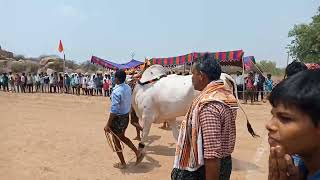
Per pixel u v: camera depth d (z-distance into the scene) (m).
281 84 1.28
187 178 3.24
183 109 7.45
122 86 6.84
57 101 21.38
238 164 7.53
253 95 21.55
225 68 26.53
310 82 1.21
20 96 24.94
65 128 11.49
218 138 3.04
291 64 4.02
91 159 7.93
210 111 3.07
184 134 3.26
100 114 15.51
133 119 9.63
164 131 11.10
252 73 21.92
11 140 9.52
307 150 1.25
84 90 27.50
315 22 38.50
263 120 14.01
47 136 10.13
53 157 8.03
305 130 1.21
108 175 6.89
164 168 7.34
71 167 7.34
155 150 8.77
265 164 7.50
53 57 52.03
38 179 6.61
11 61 51.81
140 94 7.67
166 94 7.46
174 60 21.86
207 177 3.06
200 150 3.10
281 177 1.37
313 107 1.18
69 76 29.89
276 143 1.28
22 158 7.88
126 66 28.30
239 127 12.14
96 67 57.41
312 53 37.50
